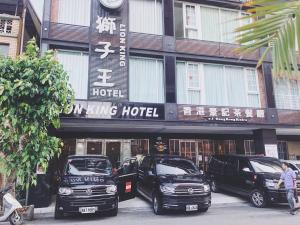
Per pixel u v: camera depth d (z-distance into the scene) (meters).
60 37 11.55
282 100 14.20
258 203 10.04
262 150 13.59
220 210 9.56
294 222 7.79
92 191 8.06
